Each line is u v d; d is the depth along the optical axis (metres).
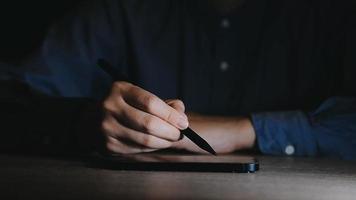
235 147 0.85
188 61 1.18
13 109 0.84
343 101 0.91
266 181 0.44
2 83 0.91
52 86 1.13
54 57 1.15
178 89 1.19
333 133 0.87
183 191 0.36
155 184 0.40
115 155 0.64
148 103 0.66
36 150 0.81
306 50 1.19
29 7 1.57
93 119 0.76
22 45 1.57
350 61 1.15
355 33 1.16
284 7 1.19
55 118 0.81
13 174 0.47
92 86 1.20
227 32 1.17
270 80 1.18
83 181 0.42
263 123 0.86
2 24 1.56
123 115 0.68
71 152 0.79
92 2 1.24
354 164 0.65
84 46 1.20
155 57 1.20
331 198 0.35
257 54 1.18
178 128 0.65
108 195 0.34
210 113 1.17
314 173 0.52
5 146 0.82
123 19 1.21
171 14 1.21
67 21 1.21
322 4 1.19
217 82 1.17
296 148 0.86
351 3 1.19
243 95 1.17
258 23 1.18
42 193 0.34
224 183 0.42
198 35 1.18
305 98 1.18
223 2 1.16
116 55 1.23
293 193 0.37
